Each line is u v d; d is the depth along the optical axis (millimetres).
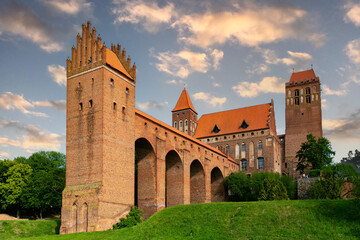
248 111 107375
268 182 67875
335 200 43281
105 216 48656
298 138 106375
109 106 53250
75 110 55188
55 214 86312
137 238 40812
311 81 108875
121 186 52500
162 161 62656
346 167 65250
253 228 39344
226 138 104500
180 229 41812
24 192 73562
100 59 54188
